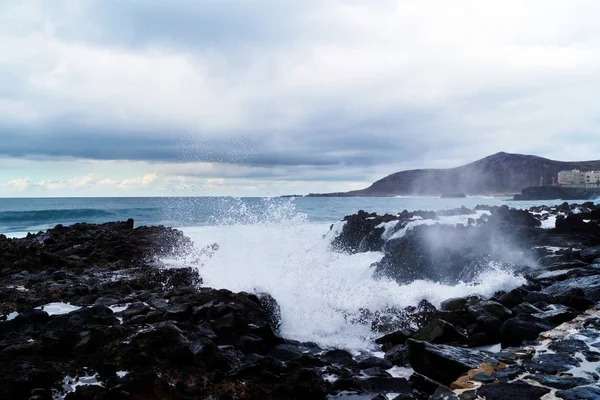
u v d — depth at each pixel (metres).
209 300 7.39
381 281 10.71
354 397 5.04
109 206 58.94
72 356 5.32
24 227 30.66
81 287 8.73
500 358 5.48
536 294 8.02
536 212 21.30
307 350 6.66
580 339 5.98
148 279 9.72
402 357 6.27
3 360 5.13
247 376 5.09
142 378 4.55
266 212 15.74
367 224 16.77
